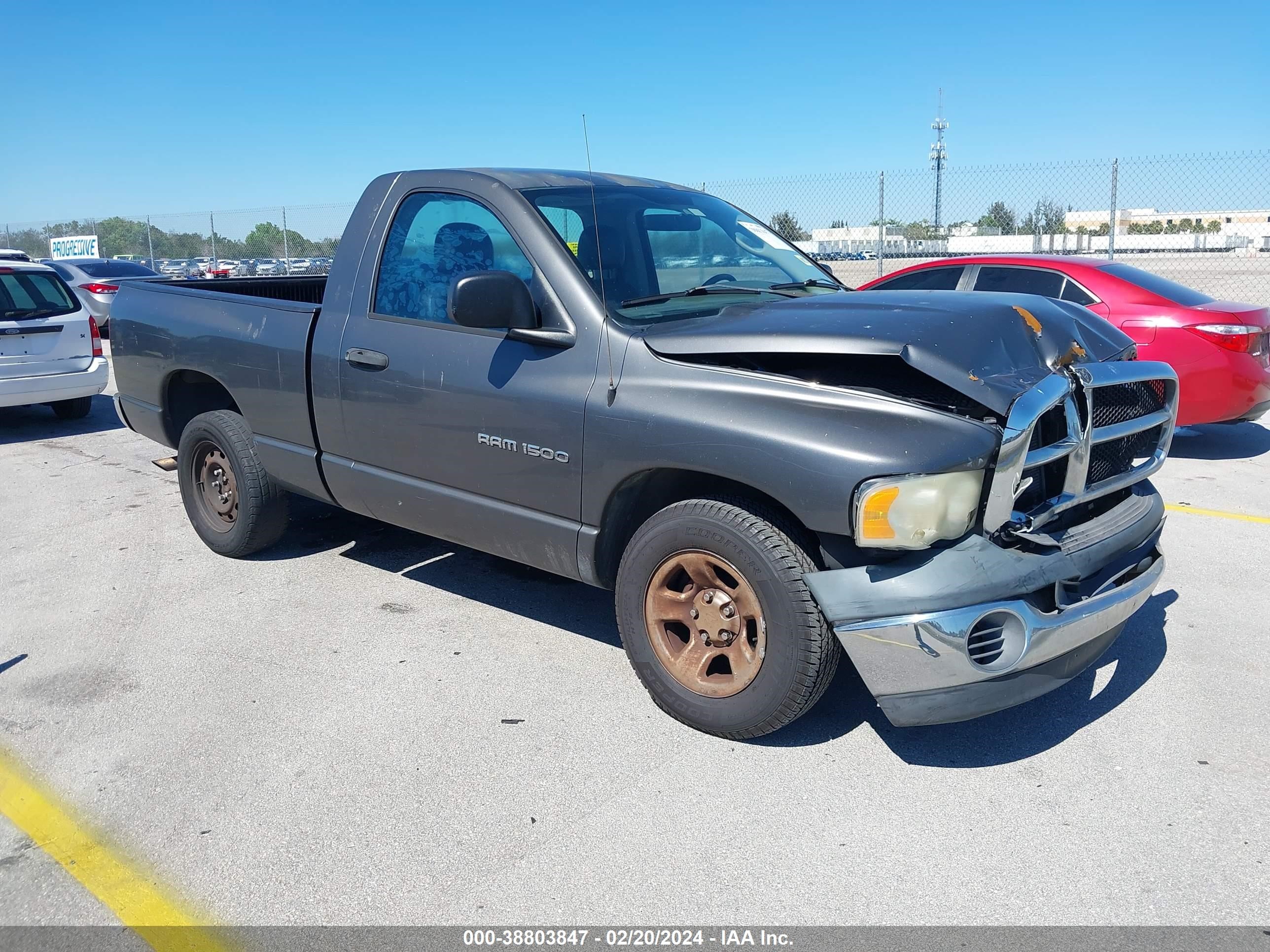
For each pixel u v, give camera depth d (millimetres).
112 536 5652
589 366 3311
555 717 3449
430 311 3844
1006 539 2842
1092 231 16000
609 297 3418
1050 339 3131
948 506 2701
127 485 6934
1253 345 7109
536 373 3430
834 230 14812
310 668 3869
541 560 3623
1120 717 3398
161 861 2688
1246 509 5973
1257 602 4422
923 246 14570
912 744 3252
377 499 4148
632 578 3334
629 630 3396
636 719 3432
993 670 2773
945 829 2785
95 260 16703
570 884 2570
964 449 2707
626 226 3793
